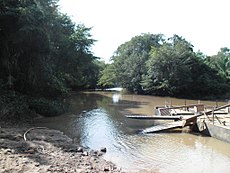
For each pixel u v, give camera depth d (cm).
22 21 2234
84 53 4472
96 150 1485
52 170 1057
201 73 5719
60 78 3853
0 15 2205
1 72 2422
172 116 2344
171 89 5453
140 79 6159
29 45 2384
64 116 2539
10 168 1029
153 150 1545
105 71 7056
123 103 3941
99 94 5772
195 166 1305
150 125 2222
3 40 2355
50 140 1550
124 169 1216
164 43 6406
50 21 2931
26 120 2164
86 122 2273
